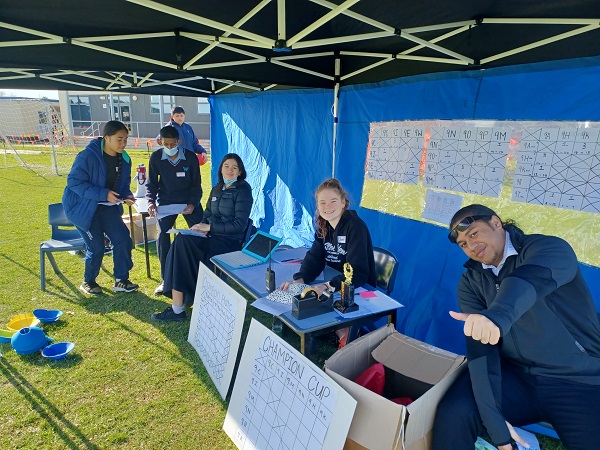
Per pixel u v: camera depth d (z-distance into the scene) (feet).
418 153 9.78
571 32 6.07
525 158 7.55
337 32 7.75
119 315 11.30
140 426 7.18
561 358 5.08
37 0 5.99
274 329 10.38
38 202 26.45
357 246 7.86
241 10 6.63
